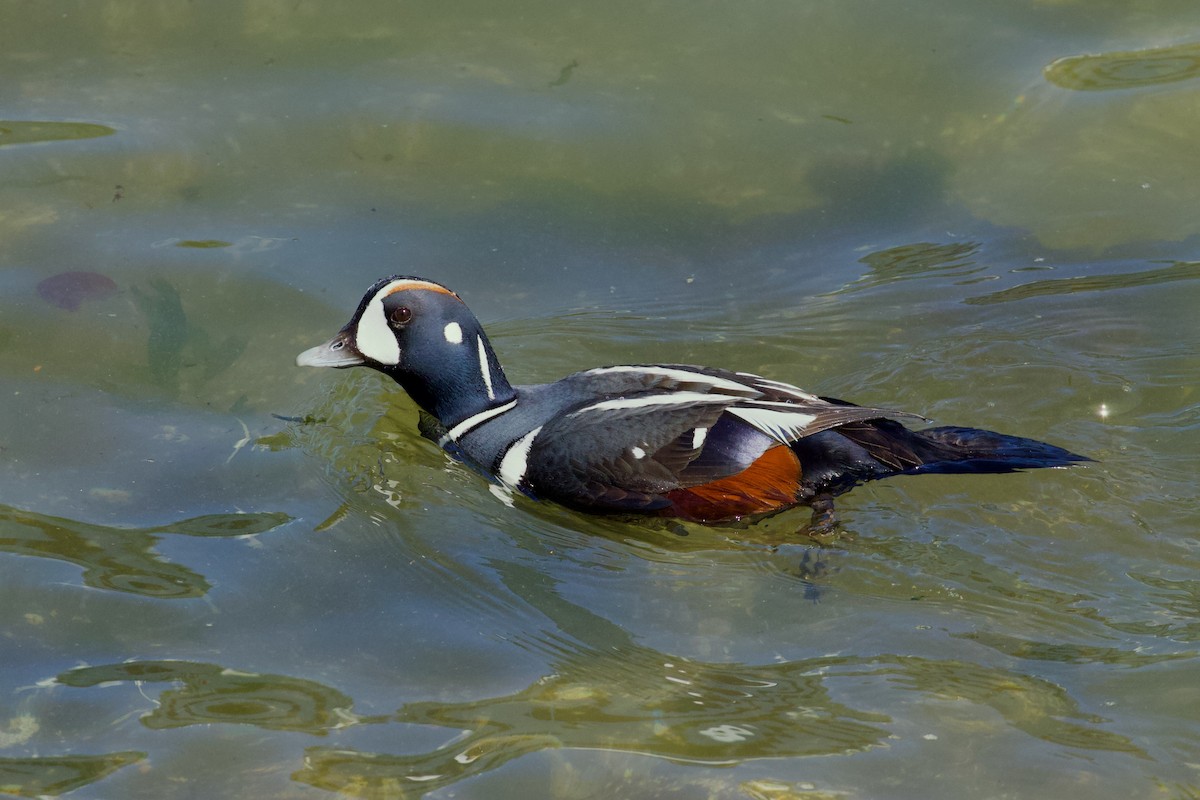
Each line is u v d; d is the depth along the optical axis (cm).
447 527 1134
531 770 851
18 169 1466
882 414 1092
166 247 1398
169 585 1019
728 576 1077
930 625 1000
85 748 862
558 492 1155
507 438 1208
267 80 1614
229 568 1046
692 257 1452
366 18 1728
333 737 879
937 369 1305
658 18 1739
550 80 1639
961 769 854
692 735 886
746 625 1010
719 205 1506
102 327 1301
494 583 1062
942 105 1612
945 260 1439
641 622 1017
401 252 1424
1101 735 880
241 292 1357
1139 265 1421
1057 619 1002
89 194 1451
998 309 1376
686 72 1658
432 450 1252
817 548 1098
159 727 882
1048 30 1712
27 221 1409
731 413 1134
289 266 1392
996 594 1036
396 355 1236
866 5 1742
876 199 1510
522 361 1320
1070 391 1271
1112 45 1683
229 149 1524
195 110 1564
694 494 1124
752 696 927
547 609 1031
